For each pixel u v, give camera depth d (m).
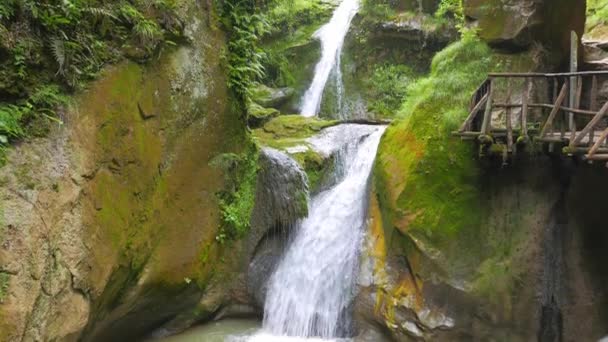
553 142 6.94
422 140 8.30
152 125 7.61
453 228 7.79
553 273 7.75
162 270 7.99
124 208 6.96
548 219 7.75
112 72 6.82
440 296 7.79
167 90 7.90
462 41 8.84
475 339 7.67
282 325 9.52
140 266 7.52
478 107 7.32
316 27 19.23
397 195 8.31
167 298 8.45
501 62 8.38
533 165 7.77
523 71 8.25
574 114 6.66
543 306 7.66
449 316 7.73
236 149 9.74
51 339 5.56
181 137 8.27
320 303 9.40
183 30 8.20
